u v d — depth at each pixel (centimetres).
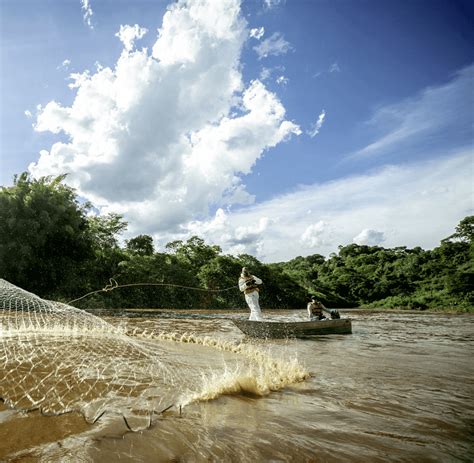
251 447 226
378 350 724
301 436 250
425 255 5878
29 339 491
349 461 215
